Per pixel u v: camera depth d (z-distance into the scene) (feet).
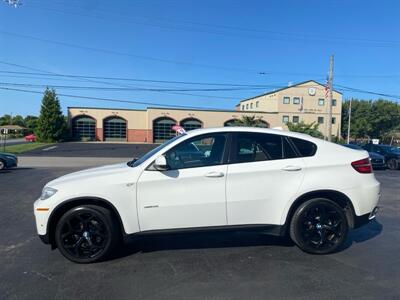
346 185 16.47
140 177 15.52
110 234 15.46
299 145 16.79
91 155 105.70
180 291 12.79
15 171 57.98
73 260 15.43
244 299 12.18
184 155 16.11
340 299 12.20
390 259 16.10
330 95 105.29
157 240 18.58
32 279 13.83
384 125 246.27
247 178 15.97
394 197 33.68
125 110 195.11
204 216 15.83
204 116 199.00
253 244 17.99
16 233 20.29
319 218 16.47
